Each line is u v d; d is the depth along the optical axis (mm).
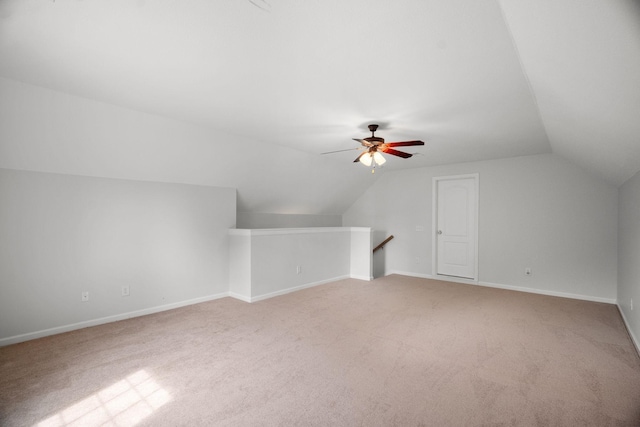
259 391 2104
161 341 2955
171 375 2314
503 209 5285
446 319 3619
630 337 3102
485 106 2973
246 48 2016
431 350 2766
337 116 3314
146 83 2547
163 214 3982
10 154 2820
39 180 3064
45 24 1758
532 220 5023
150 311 3844
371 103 2941
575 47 1445
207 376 2301
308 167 5332
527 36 1638
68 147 3055
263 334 3129
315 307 4090
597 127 2393
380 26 1763
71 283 3262
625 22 1071
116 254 3580
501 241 5293
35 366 2453
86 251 3363
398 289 5121
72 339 3006
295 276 5035
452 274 5906
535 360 2584
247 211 5703
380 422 1782
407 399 2012
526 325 3430
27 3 1567
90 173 3361
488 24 1725
